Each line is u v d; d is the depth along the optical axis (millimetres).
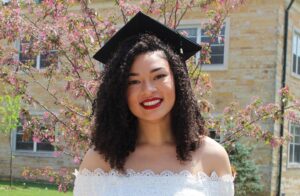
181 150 2754
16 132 16859
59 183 6355
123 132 2781
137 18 3115
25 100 5980
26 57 6859
